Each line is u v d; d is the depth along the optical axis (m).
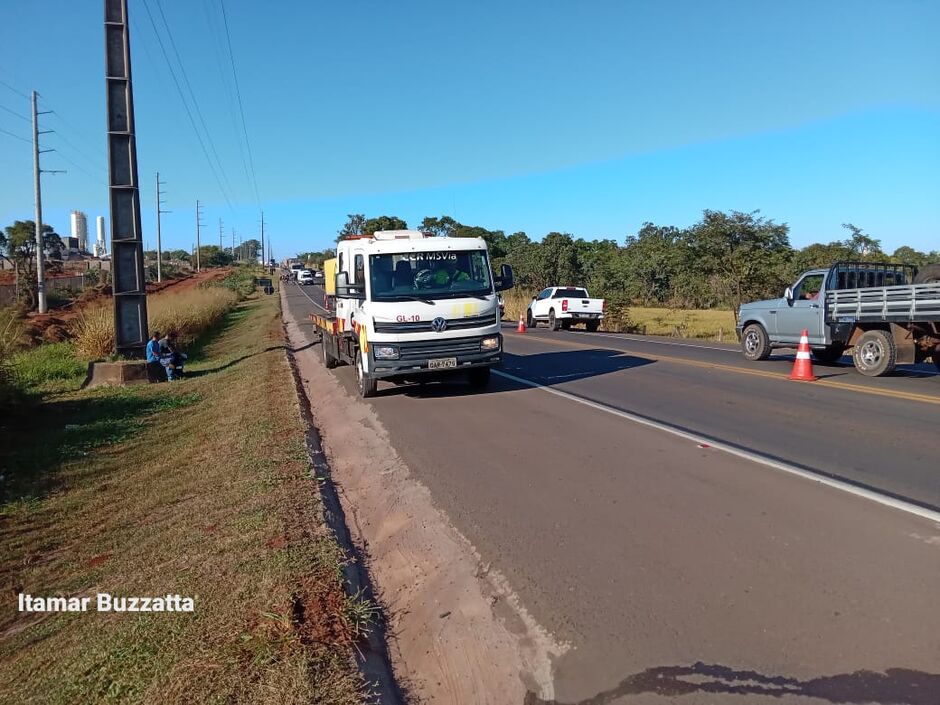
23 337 20.30
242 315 42.78
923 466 6.80
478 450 8.17
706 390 11.75
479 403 11.28
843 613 4.02
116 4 16.70
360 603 4.44
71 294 45.19
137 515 6.86
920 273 12.80
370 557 5.48
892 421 8.84
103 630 4.53
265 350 21.58
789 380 12.61
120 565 5.63
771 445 7.79
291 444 8.70
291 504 6.32
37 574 5.70
